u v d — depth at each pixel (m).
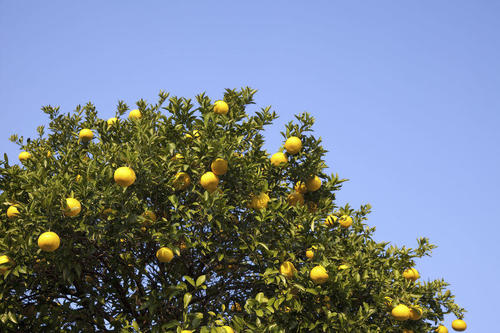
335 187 7.63
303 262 6.59
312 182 7.41
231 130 7.27
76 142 8.46
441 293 8.20
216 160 6.37
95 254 6.89
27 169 7.06
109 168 6.18
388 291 7.09
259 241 6.59
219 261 6.90
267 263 6.64
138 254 7.30
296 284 6.30
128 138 7.70
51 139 9.02
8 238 5.87
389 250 7.67
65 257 6.02
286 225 6.83
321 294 6.44
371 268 7.31
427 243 7.63
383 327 7.03
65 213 5.64
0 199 6.23
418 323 7.27
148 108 7.73
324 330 6.22
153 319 6.89
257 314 5.88
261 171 7.12
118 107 9.44
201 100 7.44
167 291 6.38
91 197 5.95
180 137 7.07
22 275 6.32
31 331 7.12
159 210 6.79
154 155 6.67
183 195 6.73
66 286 7.27
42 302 7.18
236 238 6.68
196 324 5.65
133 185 6.18
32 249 5.85
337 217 7.59
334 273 6.41
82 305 7.27
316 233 6.90
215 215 6.24
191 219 6.52
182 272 7.28
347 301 6.59
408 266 7.59
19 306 6.56
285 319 6.27
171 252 6.17
